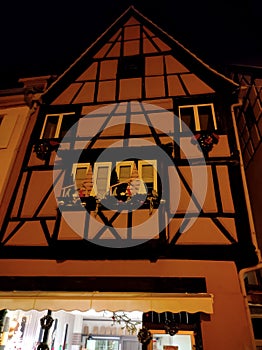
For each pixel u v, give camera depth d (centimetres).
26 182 706
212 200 614
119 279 562
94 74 890
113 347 1031
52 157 740
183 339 585
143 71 860
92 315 1061
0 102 890
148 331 518
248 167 891
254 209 822
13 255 615
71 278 577
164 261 571
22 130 810
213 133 687
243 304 512
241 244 558
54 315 849
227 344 481
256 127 843
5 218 661
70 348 993
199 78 818
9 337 656
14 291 562
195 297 501
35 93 891
